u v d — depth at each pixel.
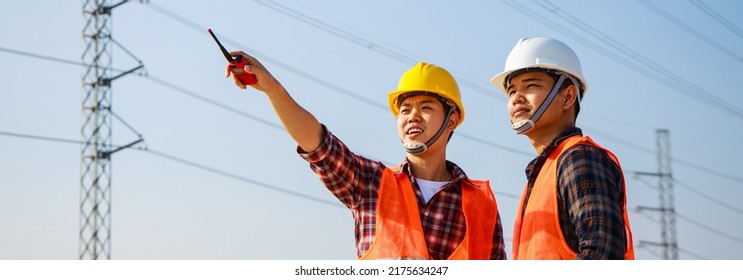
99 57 26.28
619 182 5.63
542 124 6.35
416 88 7.43
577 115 6.52
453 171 7.41
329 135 6.90
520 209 6.32
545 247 5.69
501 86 6.91
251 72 6.44
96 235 25.06
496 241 7.31
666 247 37.91
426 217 7.10
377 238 6.96
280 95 6.60
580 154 5.60
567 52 6.55
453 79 7.66
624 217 5.66
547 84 6.39
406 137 7.39
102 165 25.69
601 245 5.21
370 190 7.15
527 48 6.57
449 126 7.57
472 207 7.22
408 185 7.21
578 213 5.42
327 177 7.00
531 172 6.21
